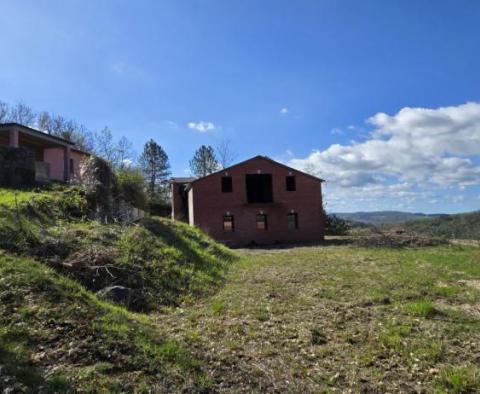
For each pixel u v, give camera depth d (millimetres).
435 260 16297
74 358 4621
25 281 6082
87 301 6320
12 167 14461
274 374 5246
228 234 30625
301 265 15461
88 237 10203
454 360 5715
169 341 5746
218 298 9336
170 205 44656
